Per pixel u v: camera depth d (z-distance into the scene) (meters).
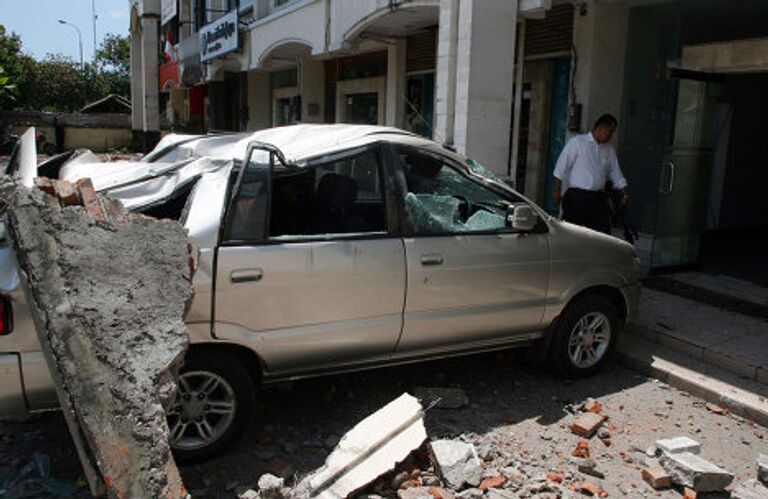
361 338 4.06
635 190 8.52
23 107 45.25
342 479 3.35
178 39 23.73
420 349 4.37
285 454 3.86
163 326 3.06
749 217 10.70
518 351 5.62
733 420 4.50
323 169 4.46
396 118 12.55
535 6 7.11
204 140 4.99
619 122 8.59
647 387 5.00
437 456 3.60
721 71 6.94
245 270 3.63
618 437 4.20
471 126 7.18
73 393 2.79
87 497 3.33
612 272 5.05
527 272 4.63
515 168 10.00
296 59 15.55
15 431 4.02
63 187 3.24
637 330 5.84
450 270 4.30
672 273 7.61
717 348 5.28
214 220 3.62
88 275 3.01
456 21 7.28
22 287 3.04
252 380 3.79
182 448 3.61
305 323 3.86
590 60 8.24
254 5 15.14
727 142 10.05
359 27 10.39
